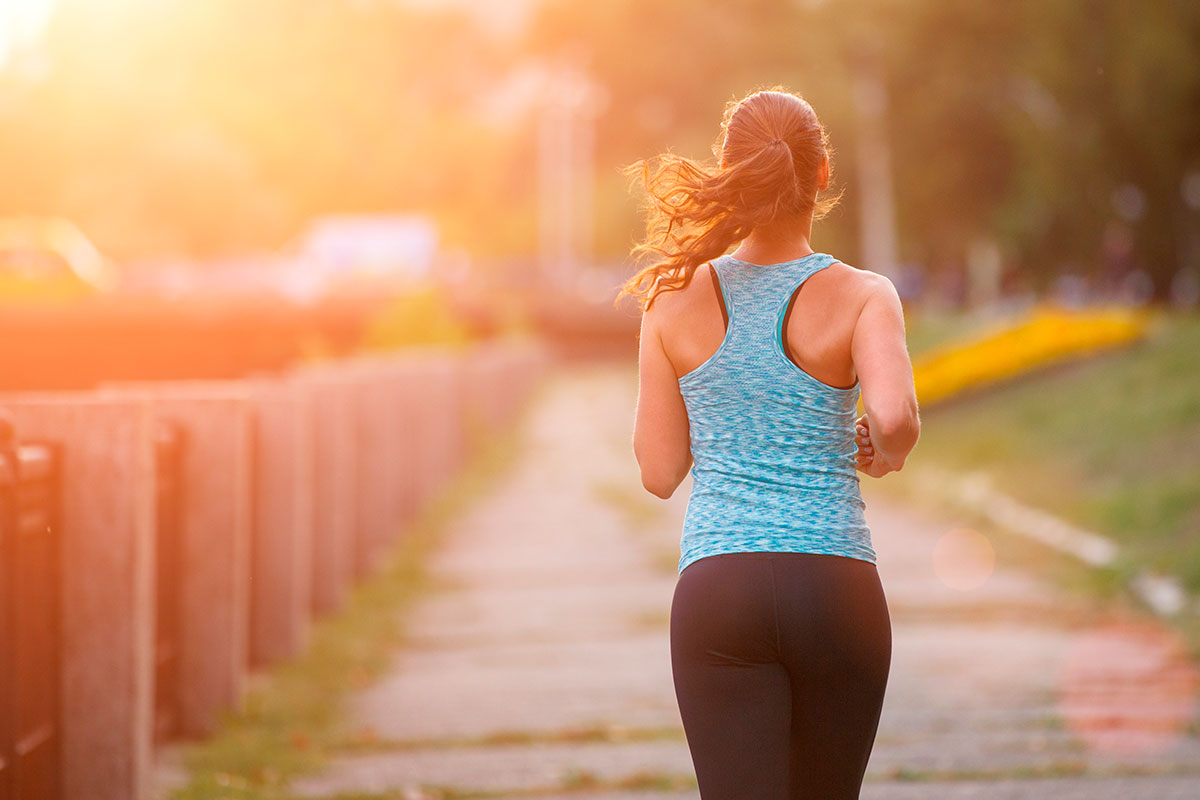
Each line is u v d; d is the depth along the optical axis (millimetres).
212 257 136500
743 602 4770
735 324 4980
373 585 18875
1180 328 32469
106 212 134125
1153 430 24828
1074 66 68312
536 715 11781
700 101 120625
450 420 32219
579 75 125125
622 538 23672
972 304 97875
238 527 11336
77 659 8516
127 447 8500
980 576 18703
